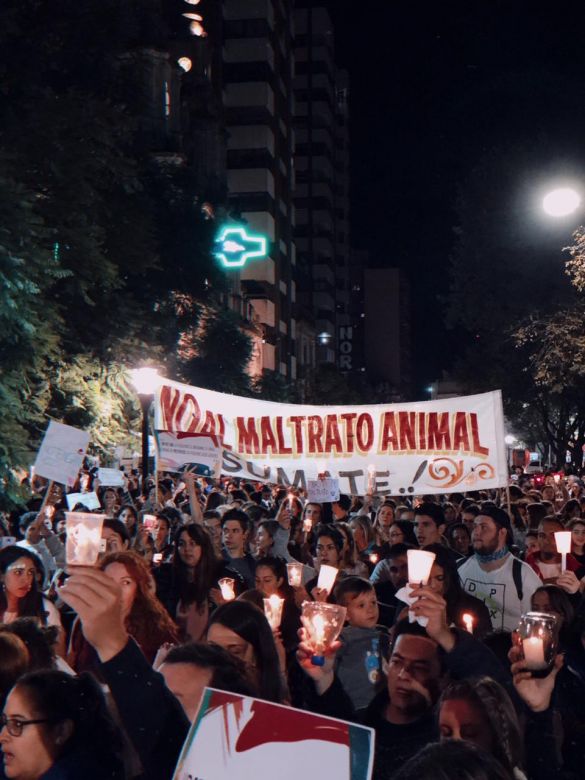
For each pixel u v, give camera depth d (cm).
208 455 1171
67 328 2509
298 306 11400
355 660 600
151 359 3094
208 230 3884
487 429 1227
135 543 1077
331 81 13888
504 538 806
